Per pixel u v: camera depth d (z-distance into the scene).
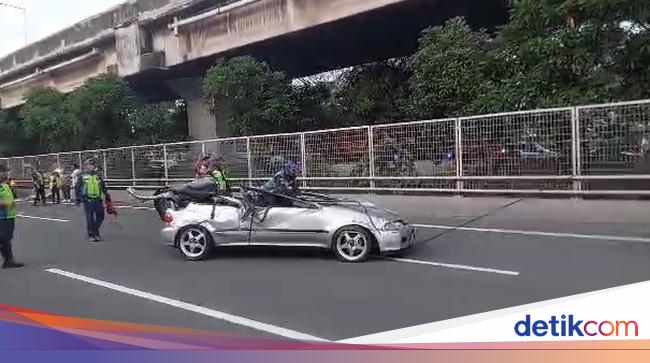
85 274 8.73
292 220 9.16
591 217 11.12
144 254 10.30
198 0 23.86
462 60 16.11
